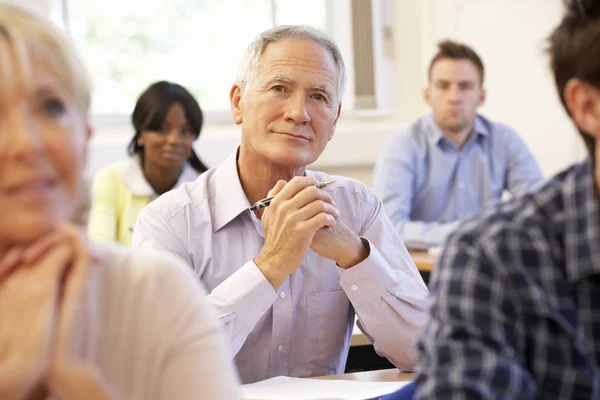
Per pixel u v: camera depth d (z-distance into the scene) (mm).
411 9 5453
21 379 766
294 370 1911
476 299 942
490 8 5023
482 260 954
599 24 943
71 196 841
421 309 1869
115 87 4809
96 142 4527
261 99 1854
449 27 5297
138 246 1885
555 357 933
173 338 923
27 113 811
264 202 1836
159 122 3264
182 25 4949
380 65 5344
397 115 5430
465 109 3902
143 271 936
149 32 4879
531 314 935
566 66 977
